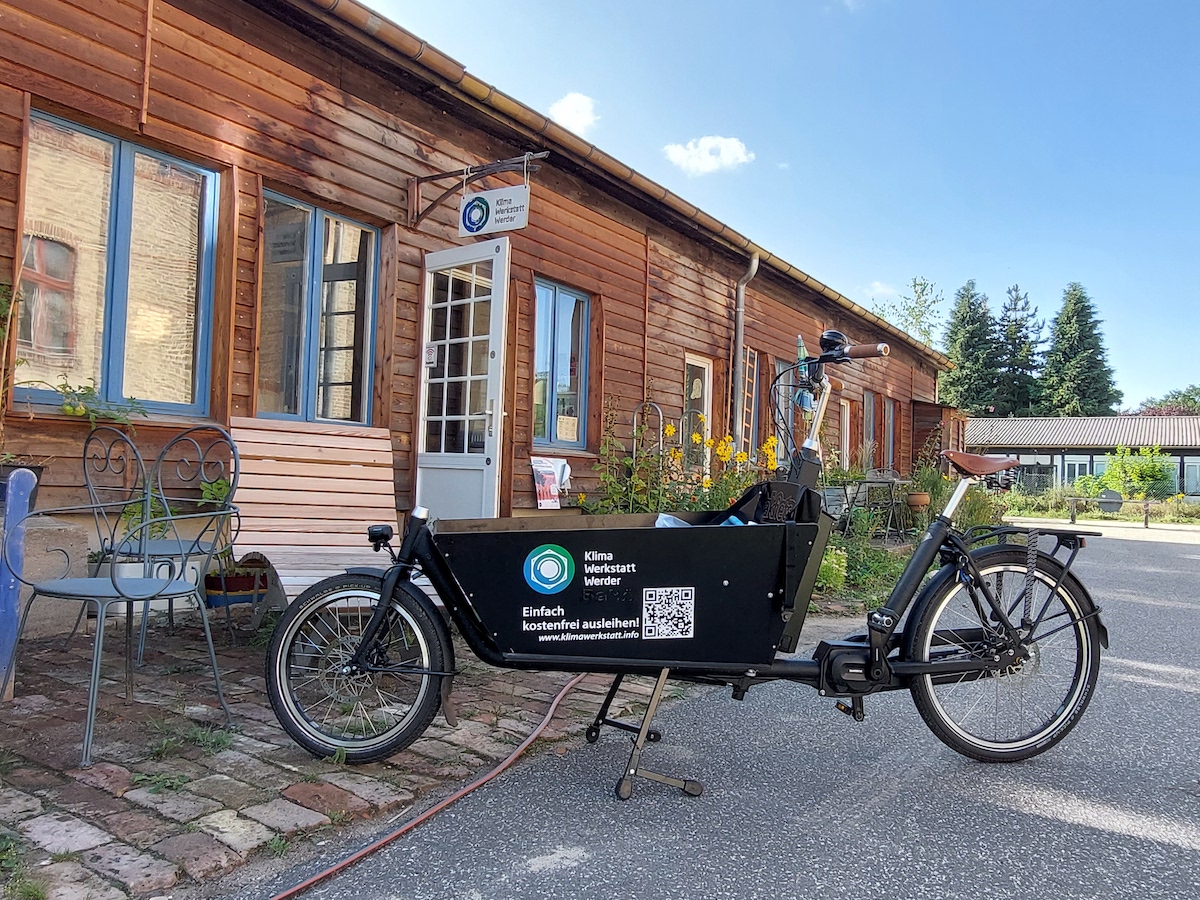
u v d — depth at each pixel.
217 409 4.70
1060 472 35.78
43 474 3.96
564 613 2.48
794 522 2.55
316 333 5.41
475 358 5.58
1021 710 2.92
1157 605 6.80
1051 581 2.92
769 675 2.61
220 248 4.74
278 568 3.84
